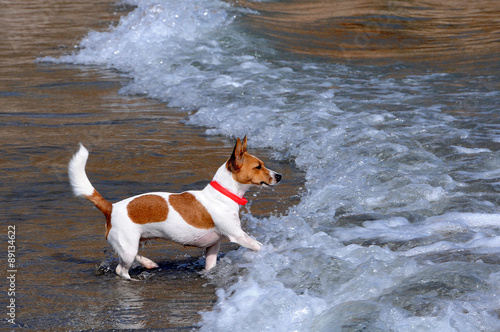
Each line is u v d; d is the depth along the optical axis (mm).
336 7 24891
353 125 10773
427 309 4699
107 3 26562
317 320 4719
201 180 8609
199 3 22156
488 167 8414
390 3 25625
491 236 6270
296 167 9266
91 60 17578
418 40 19266
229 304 5223
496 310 4645
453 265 5410
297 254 6090
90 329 4914
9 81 15117
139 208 5902
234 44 18172
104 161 9500
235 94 13289
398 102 12281
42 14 24391
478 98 12273
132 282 5934
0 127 11312
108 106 12930
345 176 8398
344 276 5465
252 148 10266
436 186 7859
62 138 10672
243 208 7727
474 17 22812
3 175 8891
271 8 24266
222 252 6645
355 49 18156
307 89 13625
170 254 6680
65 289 5719
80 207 7766
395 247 6227
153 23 19312
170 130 11227
